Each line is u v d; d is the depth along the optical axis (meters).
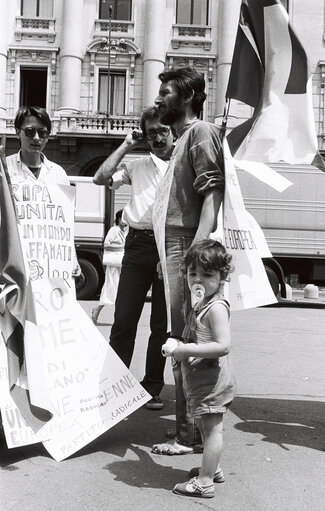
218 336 3.10
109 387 4.12
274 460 3.79
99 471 3.53
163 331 4.99
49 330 4.03
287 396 5.52
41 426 3.74
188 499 3.15
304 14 26.20
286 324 11.89
